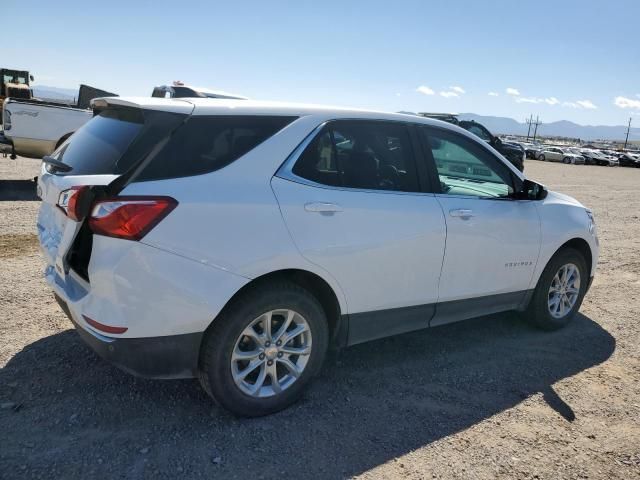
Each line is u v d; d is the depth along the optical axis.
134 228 2.70
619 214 12.29
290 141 3.23
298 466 2.81
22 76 25.34
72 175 3.03
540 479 2.84
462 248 3.90
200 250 2.83
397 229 3.52
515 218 4.25
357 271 3.38
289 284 3.16
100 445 2.87
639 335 4.91
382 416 3.33
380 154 3.63
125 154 2.88
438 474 2.82
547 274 4.66
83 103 12.66
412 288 3.69
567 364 4.22
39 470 2.65
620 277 6.81
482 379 3.89
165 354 2.87
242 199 2.97
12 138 10.46
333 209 3.25
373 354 4.20
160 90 9.98
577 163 46.69
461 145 4.13
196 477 2.68
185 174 2.88
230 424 3.13
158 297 2.77
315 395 3.52
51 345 3.90
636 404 3.65
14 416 3.06
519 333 4.80
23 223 7.48
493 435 3.20
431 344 4.46
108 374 3.57
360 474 2.78
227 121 3.08
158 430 3.04
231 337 3.00
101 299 2.78
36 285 5.05
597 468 2.96
